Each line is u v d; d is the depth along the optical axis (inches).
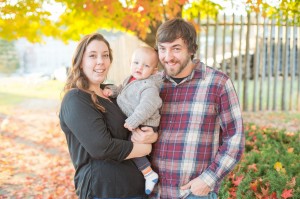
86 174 98.9
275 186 146.8
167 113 104.0
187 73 102.7
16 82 914.7
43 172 245.1
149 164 102.9
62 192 208.8
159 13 239.6
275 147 217.8
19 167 256.1
